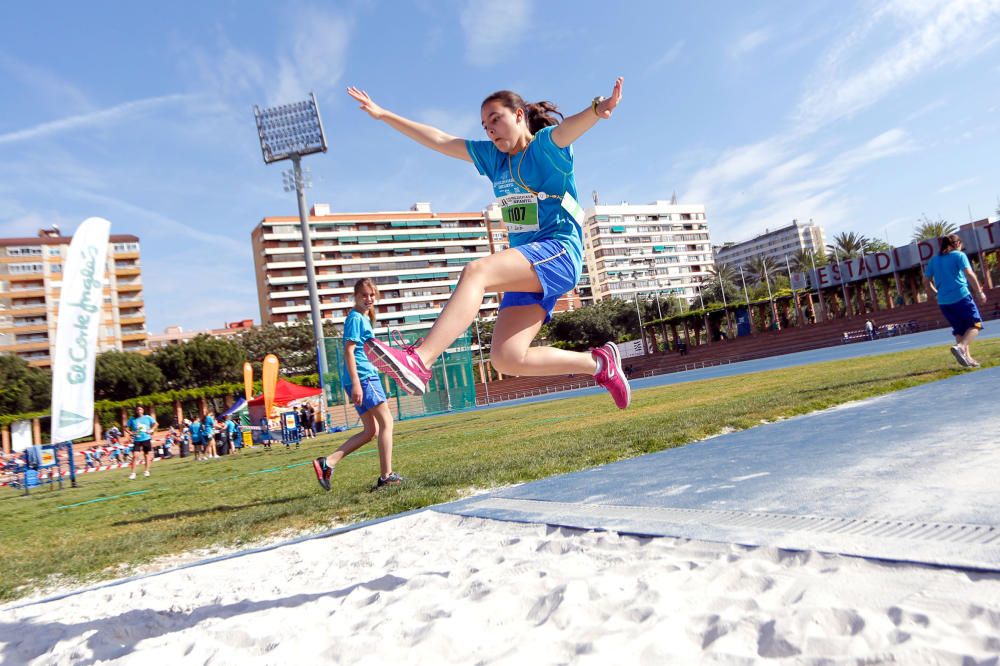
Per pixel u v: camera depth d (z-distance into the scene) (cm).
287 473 1085
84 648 236
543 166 293
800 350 5816
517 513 368
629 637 163
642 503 336
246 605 265
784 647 147
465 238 11969
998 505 228
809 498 284
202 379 6344
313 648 197
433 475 630
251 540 448
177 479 1352
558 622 186
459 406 3009
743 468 392
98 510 855
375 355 237
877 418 519
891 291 6856
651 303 8988
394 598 241
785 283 9062
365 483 691
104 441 4850
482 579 241
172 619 268
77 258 1277
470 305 257
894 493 268
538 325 303
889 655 133
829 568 200
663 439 618
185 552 440
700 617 172
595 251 14488
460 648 179
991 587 165
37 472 1800
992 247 4716
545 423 1330
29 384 5784
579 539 286
